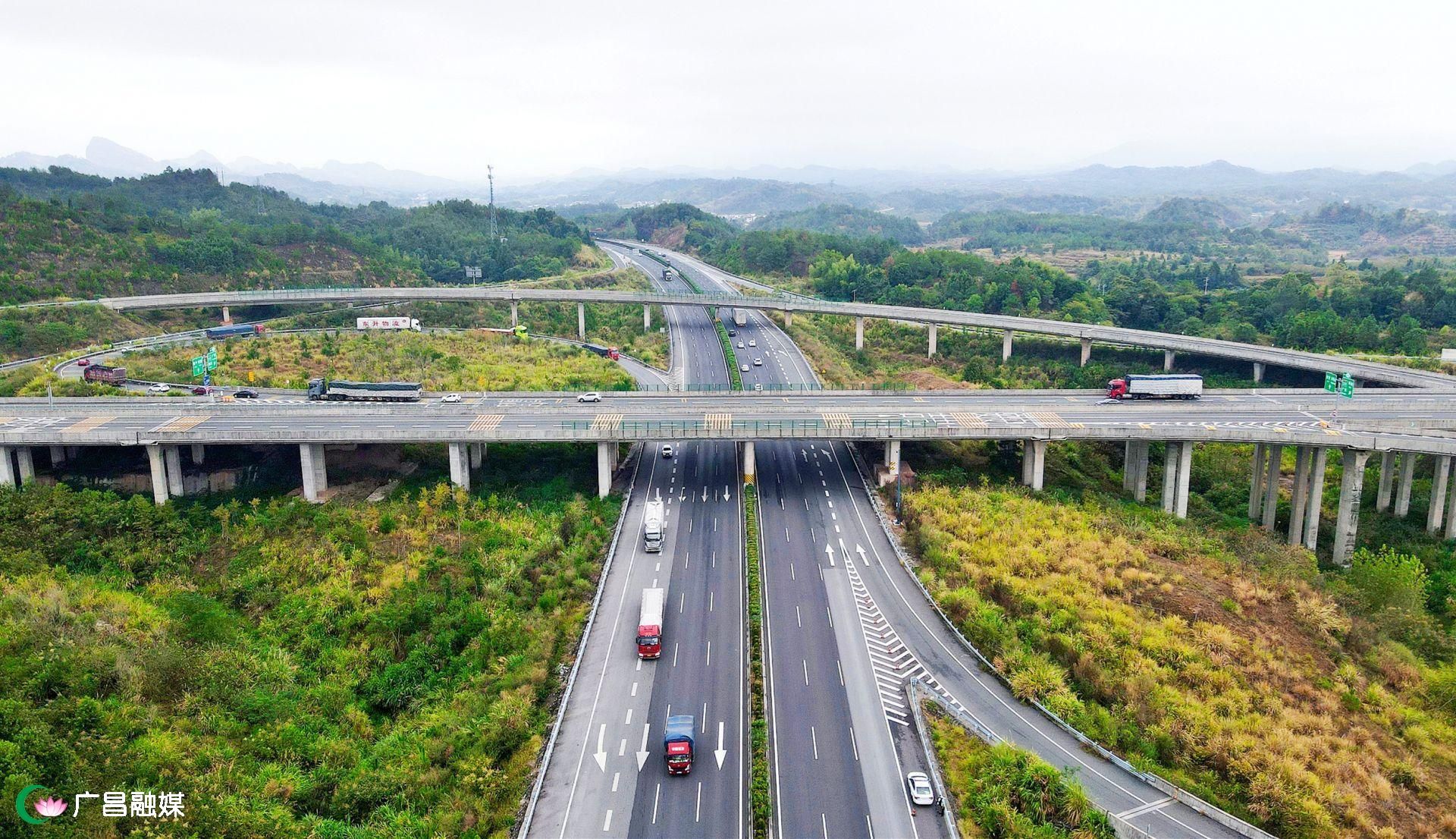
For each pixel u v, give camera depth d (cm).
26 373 18400
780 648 9769
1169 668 9500
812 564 11631
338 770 8025
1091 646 9775
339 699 9206
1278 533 14188
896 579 11294
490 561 11550
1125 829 7388
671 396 16775
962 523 12475
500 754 8131
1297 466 14000
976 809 7488
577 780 7800
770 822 7331
